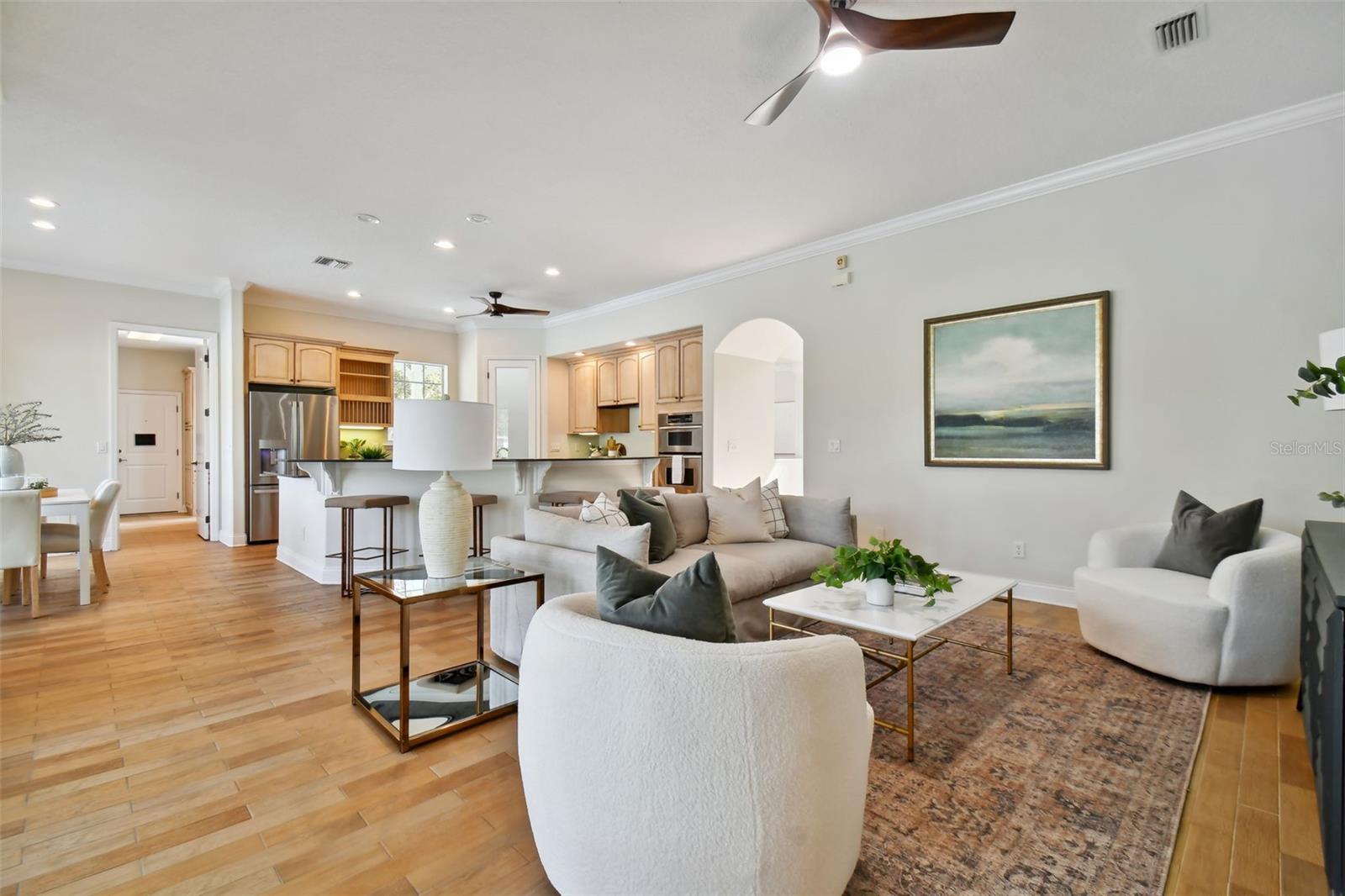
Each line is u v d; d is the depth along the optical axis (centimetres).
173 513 910
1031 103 286
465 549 256
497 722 231
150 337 670
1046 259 374
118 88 267
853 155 338
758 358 643
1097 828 165
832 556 370
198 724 227
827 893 124
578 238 469
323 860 153
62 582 454
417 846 159
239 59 247
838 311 475
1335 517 291
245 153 328
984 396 399
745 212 417
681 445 629
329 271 563
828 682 120
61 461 548
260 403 641
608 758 121
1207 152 320
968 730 221
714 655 117
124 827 166
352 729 223
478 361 781
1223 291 317
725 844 114
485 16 223
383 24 227
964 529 411
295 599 408
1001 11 212
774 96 238
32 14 218
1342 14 225
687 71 258
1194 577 286
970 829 165
